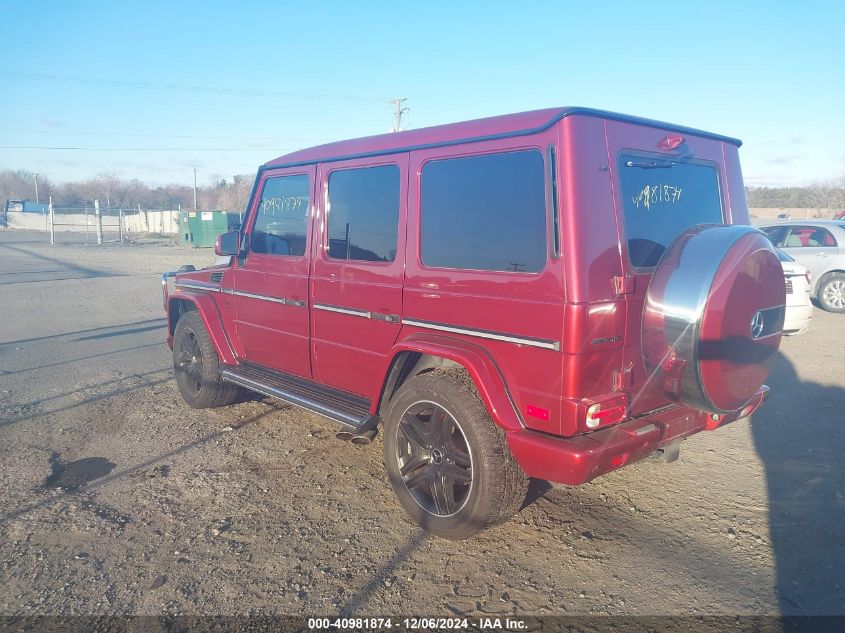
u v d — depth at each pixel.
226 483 4.68
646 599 3.33
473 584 3.47
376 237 4.31
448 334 3.83
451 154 3.81
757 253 3.34
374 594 3.38
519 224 3.45
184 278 6.54
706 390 3.27
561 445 3.26
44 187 108.56
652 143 3.67
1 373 7.67
